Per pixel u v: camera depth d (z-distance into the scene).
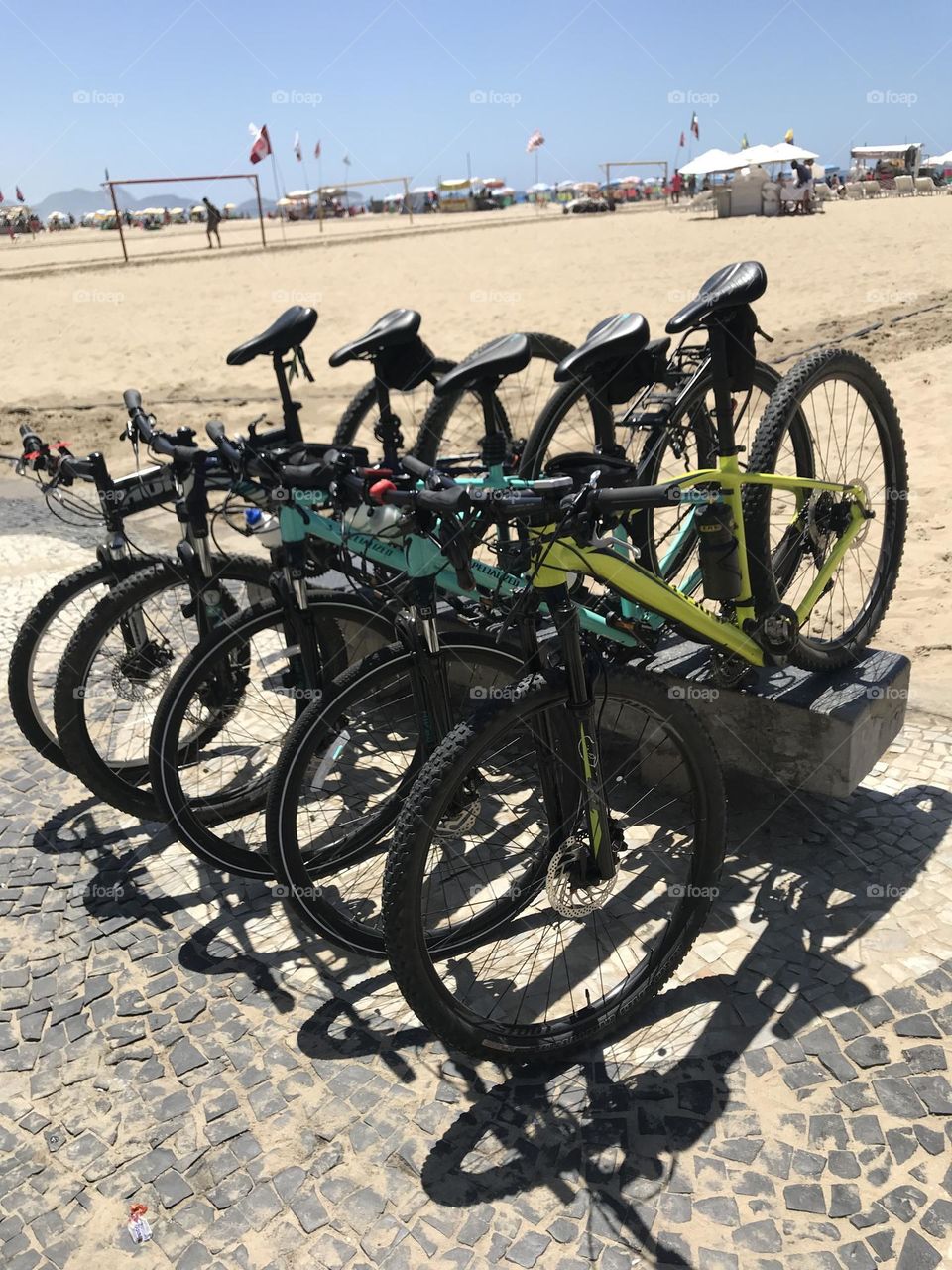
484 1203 1.86
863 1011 2.20
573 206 38.75
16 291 19.64
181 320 14.73
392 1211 1.86
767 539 2.62
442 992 2.04
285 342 2.76
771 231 20.22
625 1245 1.76
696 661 2.95
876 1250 1.71
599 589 2.77
